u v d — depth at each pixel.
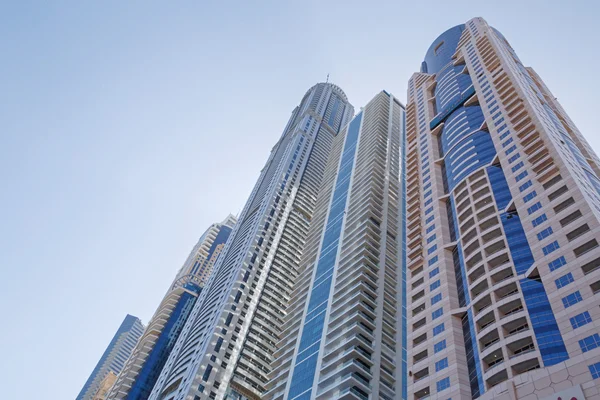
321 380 90.19
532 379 53.06
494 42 147.75
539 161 87.12
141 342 193.38
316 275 127.44
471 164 107.12
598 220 68.38
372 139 168.00
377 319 99.75
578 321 59.28
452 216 101.38
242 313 136.75
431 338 77.62
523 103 108.12
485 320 71.81
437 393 68.38
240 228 193.88
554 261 68.56
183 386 117.69
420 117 153.25
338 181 165.75
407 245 103.62
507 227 81.81
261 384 122.88
